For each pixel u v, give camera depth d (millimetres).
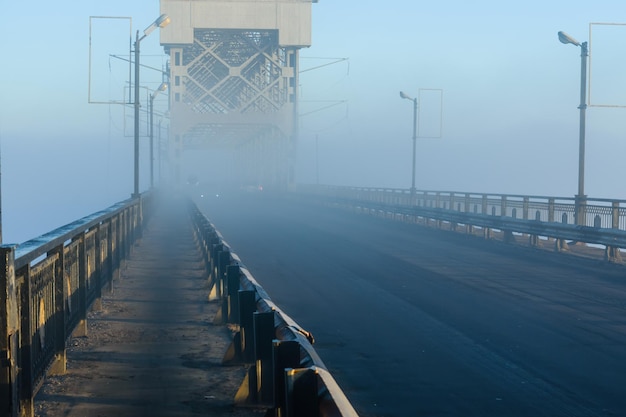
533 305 15680
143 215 35094
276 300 16234
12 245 5898
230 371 9008
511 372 9977
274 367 5520
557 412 8148
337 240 32938
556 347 11555
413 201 46281
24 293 6668
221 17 79125
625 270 22078
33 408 6785
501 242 31516
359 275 20828
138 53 36438
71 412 7289
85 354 9977
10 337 5828
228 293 11859
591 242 24656
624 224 23453
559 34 29281
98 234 13539
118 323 12398
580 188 27625
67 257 9852
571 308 15297
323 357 10875
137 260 23156
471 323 13586
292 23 80688
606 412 8133
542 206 28953
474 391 9023
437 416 8023
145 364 9406
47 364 8180
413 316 14336
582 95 28703
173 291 16453
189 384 8367
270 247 29203
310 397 4680
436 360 10695
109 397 7832
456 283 19250
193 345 10625
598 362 10539
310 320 13867
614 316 14320
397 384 9383
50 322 8367
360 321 13781
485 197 34312
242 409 7309
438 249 29047
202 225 24000
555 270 22234
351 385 9328
